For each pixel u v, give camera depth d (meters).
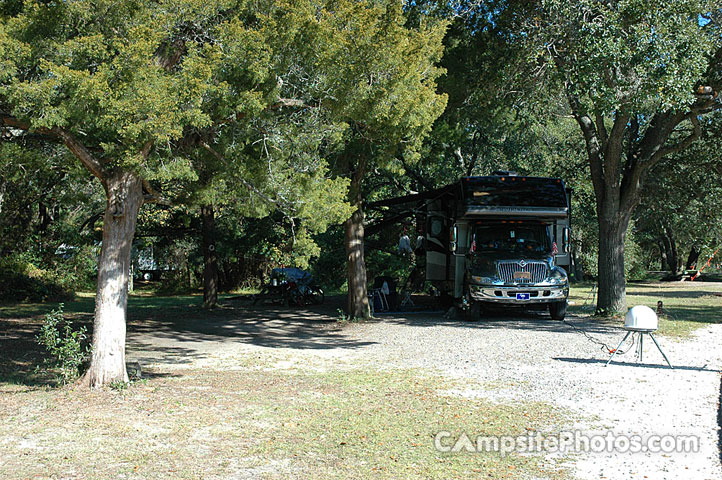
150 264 44.69
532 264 18.02
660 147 18.34
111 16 8.29
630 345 12.37
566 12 14.73
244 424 7.14
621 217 19.16
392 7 9.85
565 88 16.67
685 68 13.92
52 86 7.45
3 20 8.33
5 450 6.12
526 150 28.92
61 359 9.91
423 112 10.56
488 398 8.48
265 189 10.19
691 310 22.56
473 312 18.59
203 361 12.28
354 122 11.35
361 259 19.89
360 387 9.30
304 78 9.86
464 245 19.69
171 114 7.76
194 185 10.82
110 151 8.08
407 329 16.98
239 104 9.03
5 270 29.20
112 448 6.20
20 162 9.48
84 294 35.41
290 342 15.12
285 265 34.34
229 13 9.72
